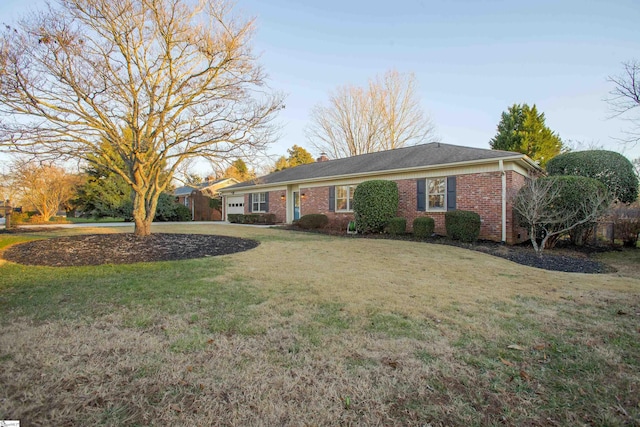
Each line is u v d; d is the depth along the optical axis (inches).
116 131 355.3
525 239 449.7
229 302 157.3
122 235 404.5
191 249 326.6
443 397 83.8
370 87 1058.1
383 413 77.3
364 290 182.2
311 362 99.9
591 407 80.3
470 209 443.5
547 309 152.6
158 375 91.2
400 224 466.0
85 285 186.7
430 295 174.1
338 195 617.9
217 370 94.5
